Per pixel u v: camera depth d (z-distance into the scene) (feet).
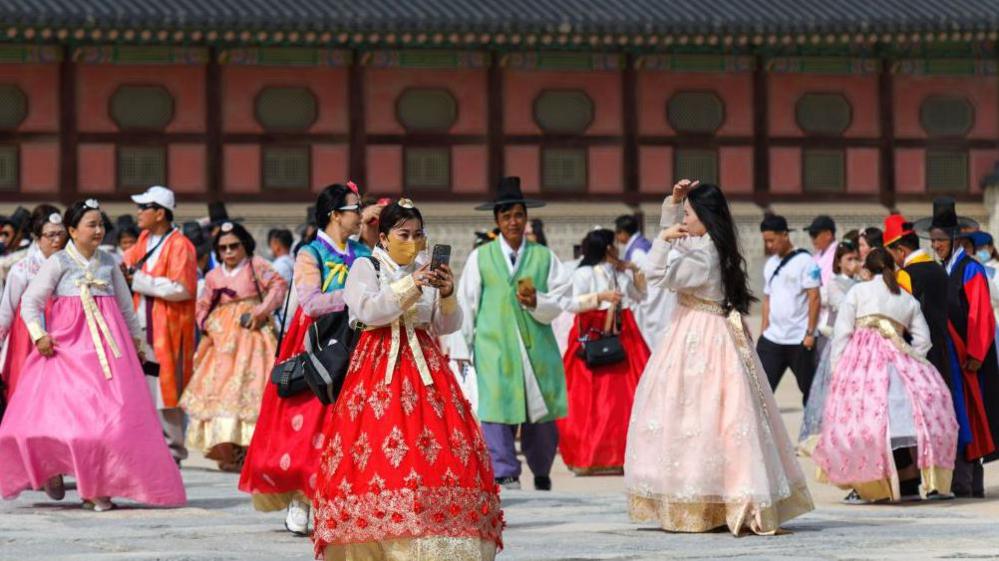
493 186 135.85
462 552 30.55
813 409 65.51
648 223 137.18
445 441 31.09
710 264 40.34
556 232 135.95
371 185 134.31
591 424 63.21
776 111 139.95
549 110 136.98
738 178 139.54
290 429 39.60
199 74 132.05
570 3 133.69
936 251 55.06
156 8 125.39
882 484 50.67
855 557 34.99
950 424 50.83
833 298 66.13
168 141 131.54
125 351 46.26
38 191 130.11
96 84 130.82
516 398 53.72
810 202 140.15
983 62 142.41
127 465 45.34
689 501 40.01
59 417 45.27
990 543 37.65
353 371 32.01
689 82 138.82
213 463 66.64
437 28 127.44
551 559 34.94
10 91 130.00
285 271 70.18
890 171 140.97
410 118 134.92
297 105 133.39
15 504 47.83
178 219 130.82
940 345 52.44
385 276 32.37
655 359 41.22
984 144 142.31
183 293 60.59
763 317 71.20
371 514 30.58
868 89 141.38
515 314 53.93
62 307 46.11
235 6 127.24
